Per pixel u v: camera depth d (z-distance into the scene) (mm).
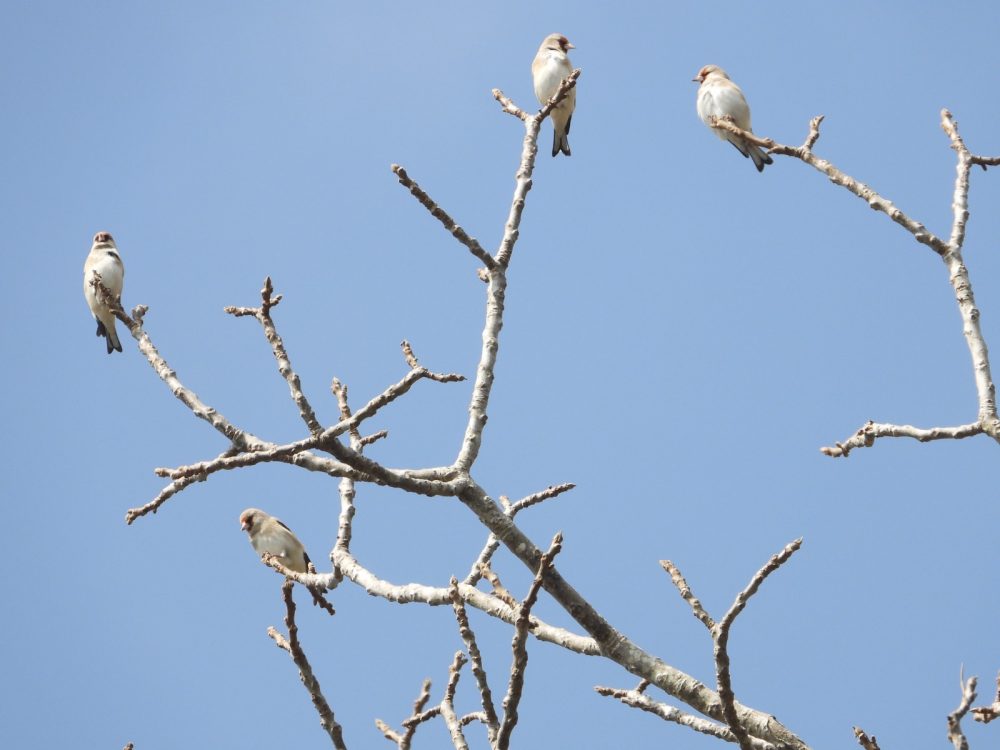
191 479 10383
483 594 10609
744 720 9500
